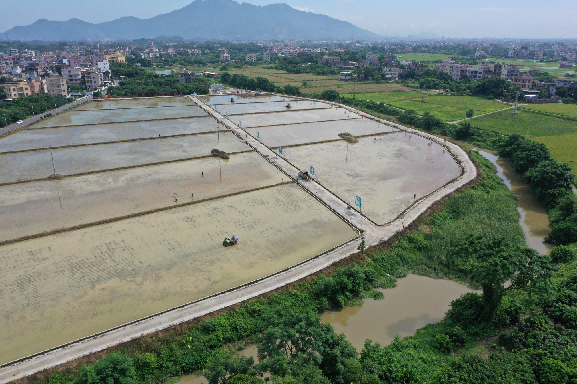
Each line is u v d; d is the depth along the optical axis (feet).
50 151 242.99
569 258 133.80
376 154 253.24
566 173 191.83
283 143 269.44
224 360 82.84
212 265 128.16
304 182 199.62
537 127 333.83
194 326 100.17
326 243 143.74
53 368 85.81
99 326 99.96
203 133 291.17
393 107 413.80
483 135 310.04
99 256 131.34
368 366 84.48
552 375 81.56
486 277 100.63
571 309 102.99
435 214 167.43
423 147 272.92
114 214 160.97
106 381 77.82
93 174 205.98
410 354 93.50
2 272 121.60
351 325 108.37
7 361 88.94
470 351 98.12
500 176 235.81
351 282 119.44
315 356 84.43
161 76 556.92
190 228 152.15
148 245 139.03
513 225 163.22
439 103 443.32
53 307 106.52
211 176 206.49
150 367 90.33
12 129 286.05
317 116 362.94
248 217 162.71
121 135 281.33
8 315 103.24
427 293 123.34
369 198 183.62
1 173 203.72
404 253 140.67
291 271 123.44
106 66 629.51
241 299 109.60
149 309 106.52
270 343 84.79
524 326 102.17
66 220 155.02
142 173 208.95
